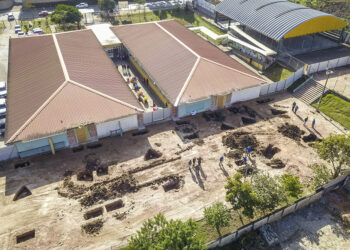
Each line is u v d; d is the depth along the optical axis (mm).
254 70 58094
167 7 94312
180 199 32375
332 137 32250
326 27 60812
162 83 46344
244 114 45812
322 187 32031
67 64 46844
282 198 27891
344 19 81062
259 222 28875
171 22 66875
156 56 52844
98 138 40625
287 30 56750
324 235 29031
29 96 41594
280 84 50719
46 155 37750
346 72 54031
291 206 30297
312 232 29297
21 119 37500
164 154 38219
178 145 39656
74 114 38156
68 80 42000
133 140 40469
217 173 35531
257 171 35594
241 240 28141
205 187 33781
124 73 58406
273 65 57688
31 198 32031
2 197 32062
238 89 45125
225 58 52906
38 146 37188
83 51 54438
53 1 94000
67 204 31500
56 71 45094
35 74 46375
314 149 39094
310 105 47875
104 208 31250
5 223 29484
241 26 71562
